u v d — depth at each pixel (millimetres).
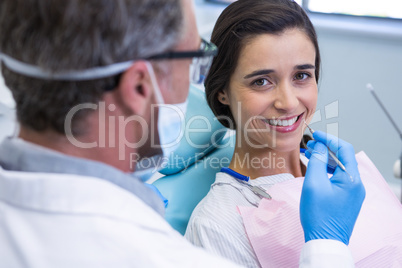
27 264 485
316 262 727
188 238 972
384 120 1940
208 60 593
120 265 483
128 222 504
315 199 804
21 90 508
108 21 475
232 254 917
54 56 477
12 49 491
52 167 510
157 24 504
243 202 981
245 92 926
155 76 541
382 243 928
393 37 2061
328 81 2158
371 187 1043
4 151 545
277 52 882
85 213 494
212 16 2312
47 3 461
